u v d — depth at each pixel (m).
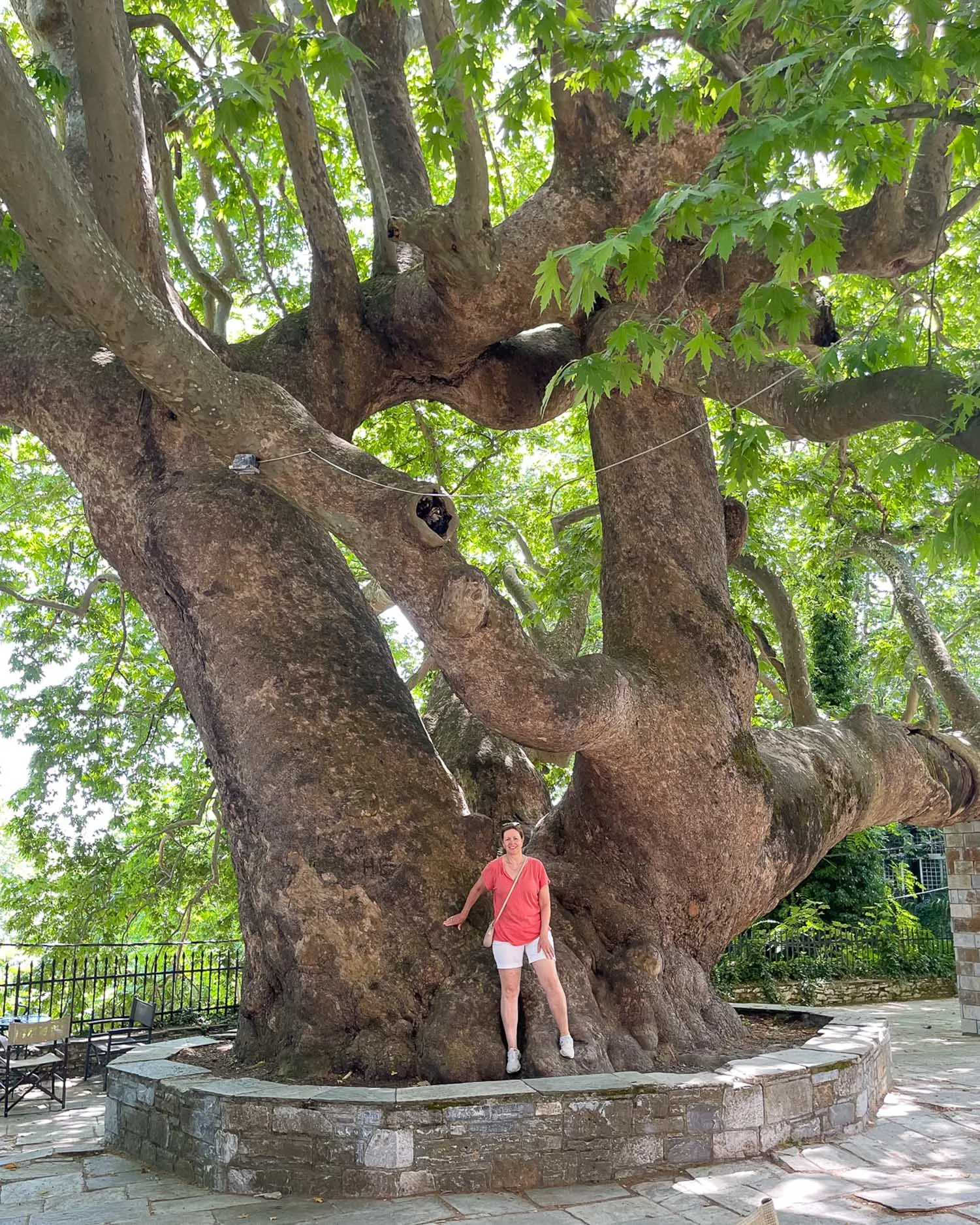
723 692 8.01
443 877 7.03
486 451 14.43
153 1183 5.98
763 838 8.01
